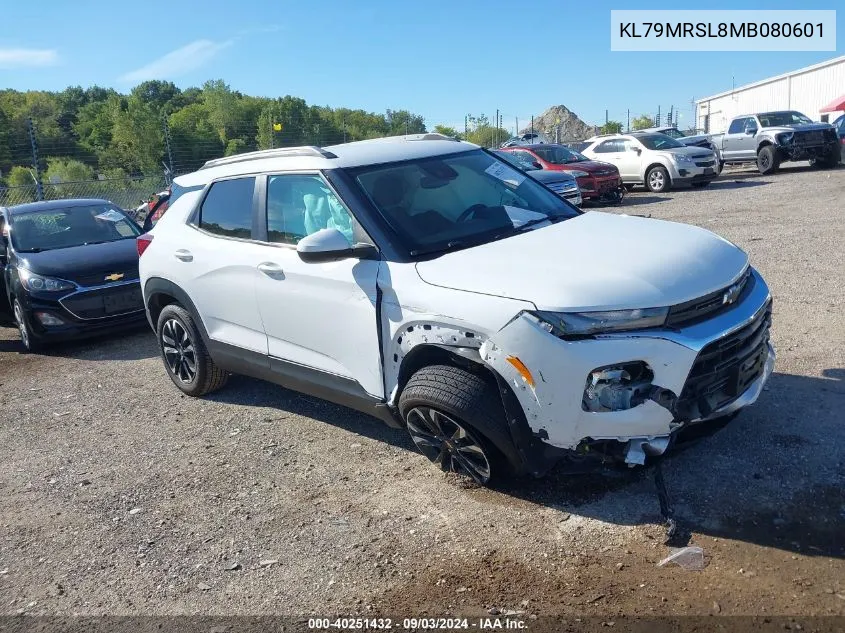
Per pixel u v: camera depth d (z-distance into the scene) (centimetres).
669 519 358
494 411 372
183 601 350
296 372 489
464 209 459
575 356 341
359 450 488
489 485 412
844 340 582
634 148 2019
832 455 406
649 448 350
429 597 330
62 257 850
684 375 343
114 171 3359
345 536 388
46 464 524
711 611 299
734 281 377
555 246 405
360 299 425
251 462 488
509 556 353
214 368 595
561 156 1803
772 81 4091
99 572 382
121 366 756
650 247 396
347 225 442
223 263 524
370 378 434
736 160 2270
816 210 1312
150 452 523
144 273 612
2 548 416
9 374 775
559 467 372
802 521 352
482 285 374
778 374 524
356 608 330
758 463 405
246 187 523
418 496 418
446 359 400
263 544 390
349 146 502
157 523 424
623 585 322
